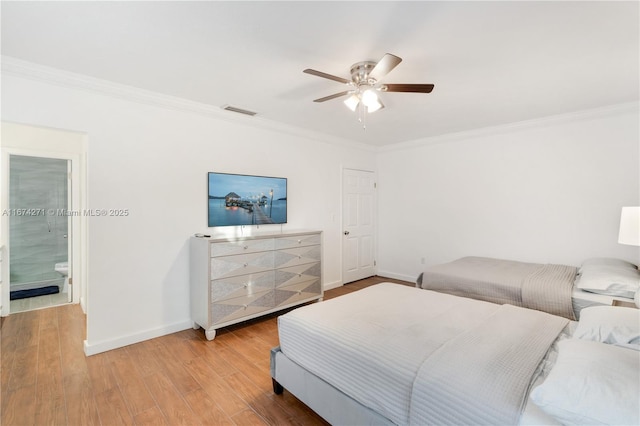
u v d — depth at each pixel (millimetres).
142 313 2873
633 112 3186
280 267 3439
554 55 2148
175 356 2580
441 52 2104
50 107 2391
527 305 2701
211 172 3293
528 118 3682
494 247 4156
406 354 1457
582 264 3303
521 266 3465
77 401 1978
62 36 1906
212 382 2207
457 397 1188
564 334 1690
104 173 2654
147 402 1979
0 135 3496
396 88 2203
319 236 3887
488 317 1911
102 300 2656
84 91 2541
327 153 4594
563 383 1035
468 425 1133
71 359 2508
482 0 1573
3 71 2201
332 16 1708
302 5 1613
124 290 2770
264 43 1993
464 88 2740
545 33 1871
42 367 2383
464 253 4438
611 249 3340
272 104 3148
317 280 3879
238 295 3068
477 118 3672
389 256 5340
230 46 2029
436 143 4664
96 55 2148
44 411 1879
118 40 1957
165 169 2994
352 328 1749
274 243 3377
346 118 3652
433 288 3338
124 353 2623
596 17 1711
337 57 2172
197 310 3027
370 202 5340
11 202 4266
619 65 2297
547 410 1025
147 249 2896
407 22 1762
